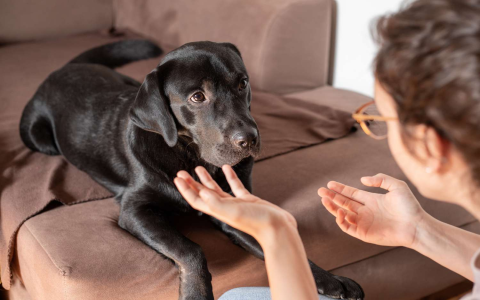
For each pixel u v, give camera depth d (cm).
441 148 57
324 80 262
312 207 157
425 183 65
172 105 149
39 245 140
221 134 143
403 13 55
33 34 329
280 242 71
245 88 152
